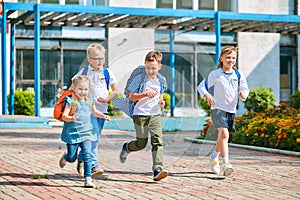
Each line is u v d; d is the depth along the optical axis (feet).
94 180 26.14
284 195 22.38
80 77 24.48
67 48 80.43
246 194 22.61
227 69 27.48
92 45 26.63
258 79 88.48
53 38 79.82
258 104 78.54
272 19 67.36
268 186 24.61
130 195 22.35
